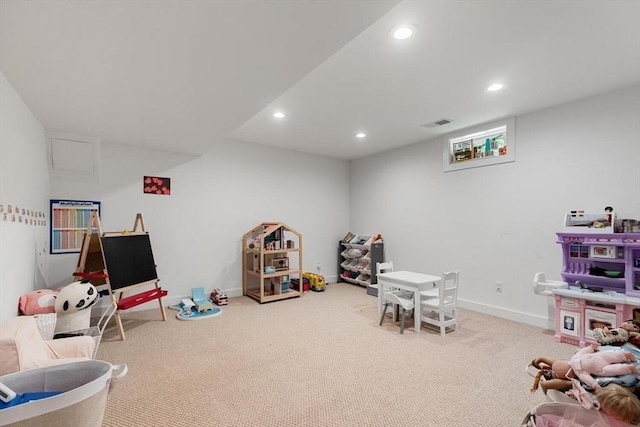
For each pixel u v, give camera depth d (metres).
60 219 3.48
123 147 3.91
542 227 3.40
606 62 2.38
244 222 4.90
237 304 4.34
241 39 1.68
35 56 1.84
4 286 2.06
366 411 1.91
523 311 3.55
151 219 4.11
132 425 1.76
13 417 0.96
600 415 1.22
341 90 2.90
